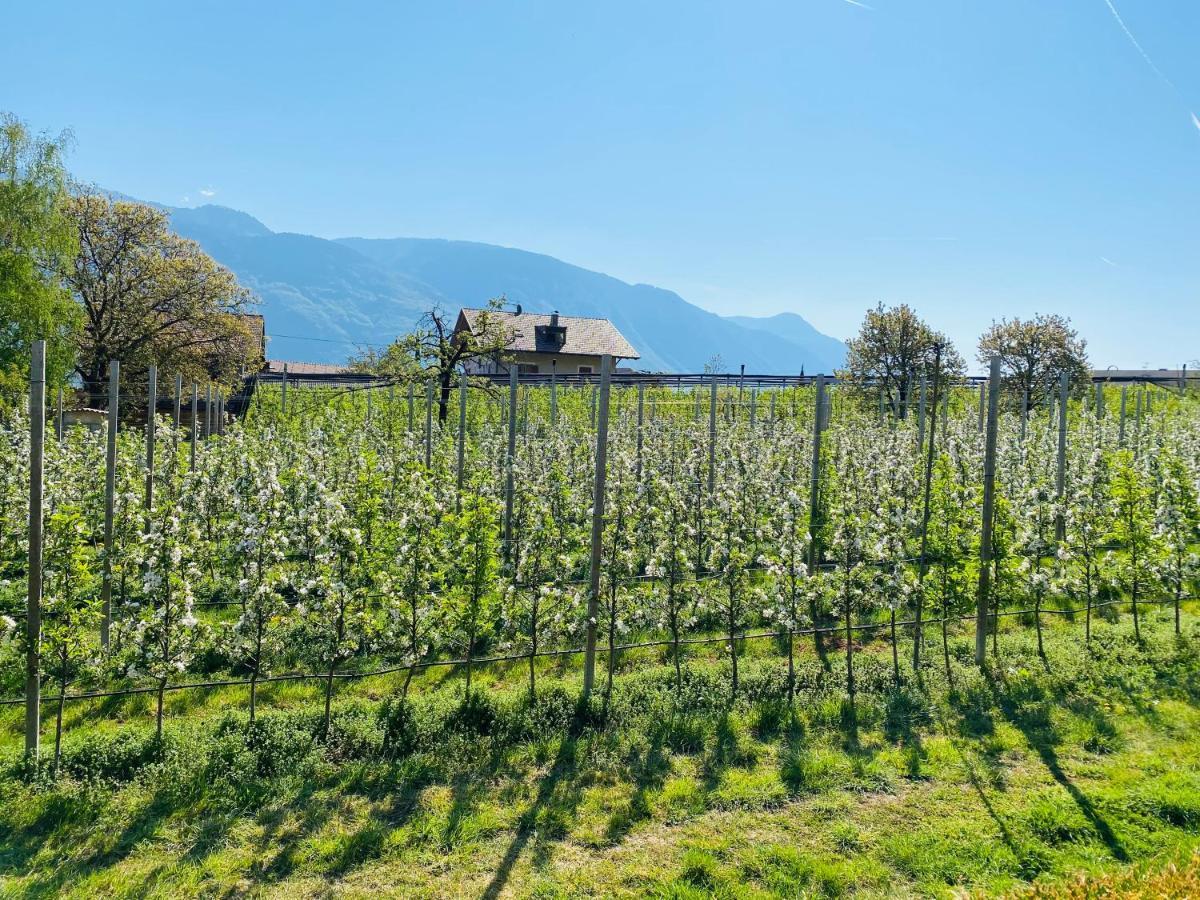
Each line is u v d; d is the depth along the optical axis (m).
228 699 9.18
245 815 6.59
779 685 9.47
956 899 5.27
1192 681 9.44
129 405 33.38
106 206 36.53
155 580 7.52
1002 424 23.94
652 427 21.83
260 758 7.41
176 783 6.91
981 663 10.20
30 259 29.28
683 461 16.64
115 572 7.82
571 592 9.41
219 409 24.84
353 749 7.70
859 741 8.13
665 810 6.78
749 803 6.90
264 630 8.25
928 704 9.02
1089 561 11.14
